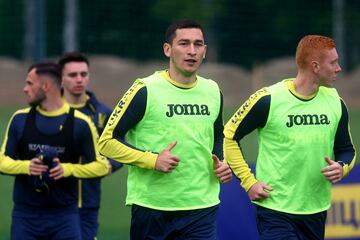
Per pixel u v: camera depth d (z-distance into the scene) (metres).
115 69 98.38
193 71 18.95
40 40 49.09
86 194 25.08
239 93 95.31
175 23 19.08
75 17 74.31
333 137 20.08
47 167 21.08
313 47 19.50
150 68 99.31
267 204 19.81
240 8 79.31
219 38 79.38
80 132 21.69
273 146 19.73
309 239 20.09
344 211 26.98
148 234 19.34
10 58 95.94
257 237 24.72
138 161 18.70
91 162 21.73
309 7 79.00
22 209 21.72
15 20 90.62
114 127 18.91
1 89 95.62
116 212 39.66
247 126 19.83
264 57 79.75
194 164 19.12
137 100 18.86
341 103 20.12
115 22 77.19
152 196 19.12
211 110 19.30
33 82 21.59
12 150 21.67
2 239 33.72
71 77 25.47
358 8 79.56
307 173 19.70
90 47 76.12
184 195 19.09
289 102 19.67
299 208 19.73
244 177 19.98
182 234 19.27
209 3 79.44
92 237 25.23
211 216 19.42
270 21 79.31
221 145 19.89
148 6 78.50
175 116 18.97
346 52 86.81
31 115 21.73
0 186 45.44
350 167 20.28
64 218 21.80
